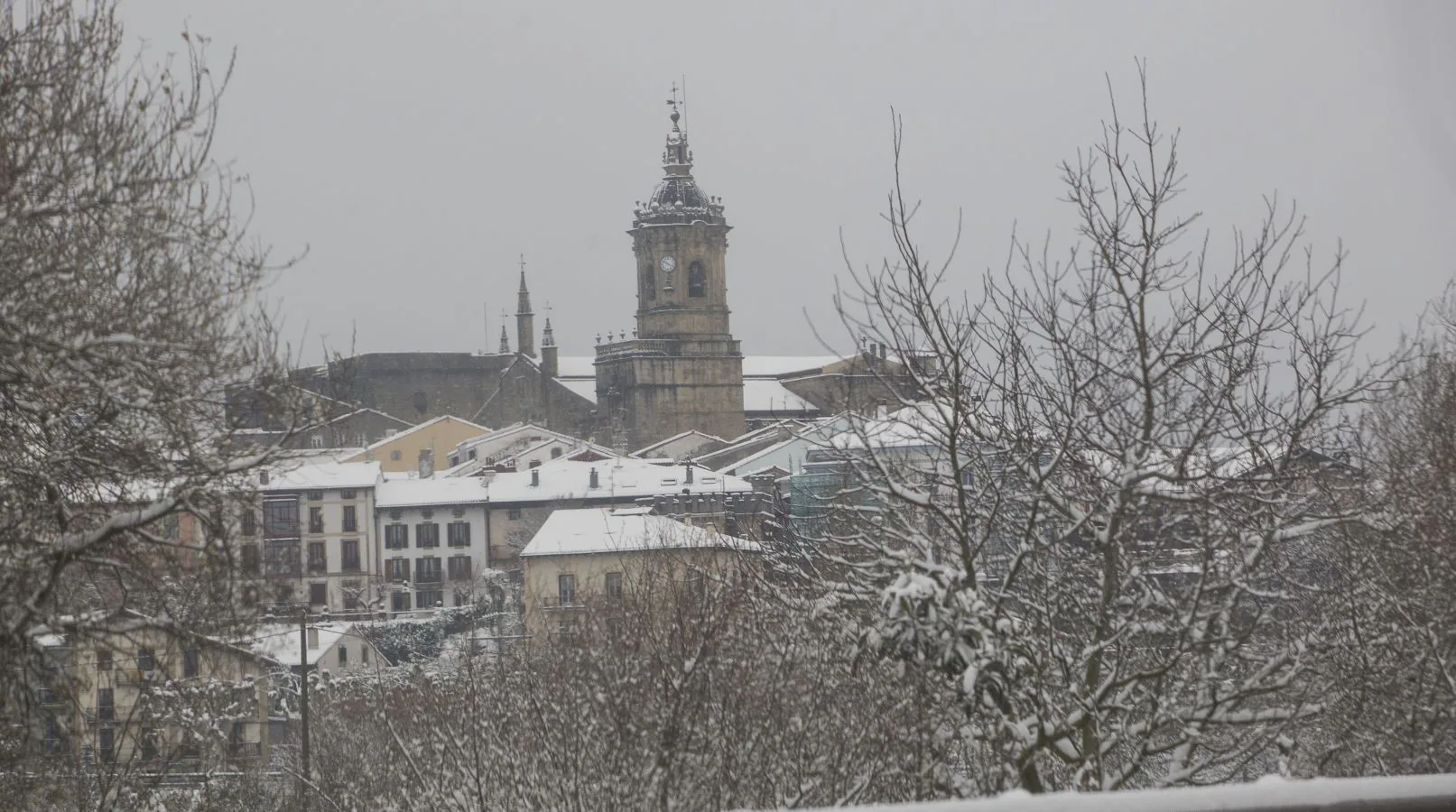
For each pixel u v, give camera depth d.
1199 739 18.38
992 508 19.56
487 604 101.44
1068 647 19.44
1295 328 18.98
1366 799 9.28
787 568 22.14
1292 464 19.64
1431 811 9.27
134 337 15.80
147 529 17.91
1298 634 20.27
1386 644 20.50
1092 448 19.47
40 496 17.62
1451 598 21.66
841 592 19.66
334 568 128.12
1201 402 19.14
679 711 20.11
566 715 22.97
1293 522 19.09
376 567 129.88
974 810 8.91
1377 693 20.75
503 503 132.38
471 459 166.75
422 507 131.38
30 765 22.12
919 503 18.41
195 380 17.06
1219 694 18.75
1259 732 19.03
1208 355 19.09
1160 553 20.59
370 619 101.56
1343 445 20.88
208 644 18.09
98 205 16.23
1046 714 17.73
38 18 17.17
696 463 148.25
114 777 24.00
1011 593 19.30
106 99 17.09
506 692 25.34
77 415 17.45
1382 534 20.45
